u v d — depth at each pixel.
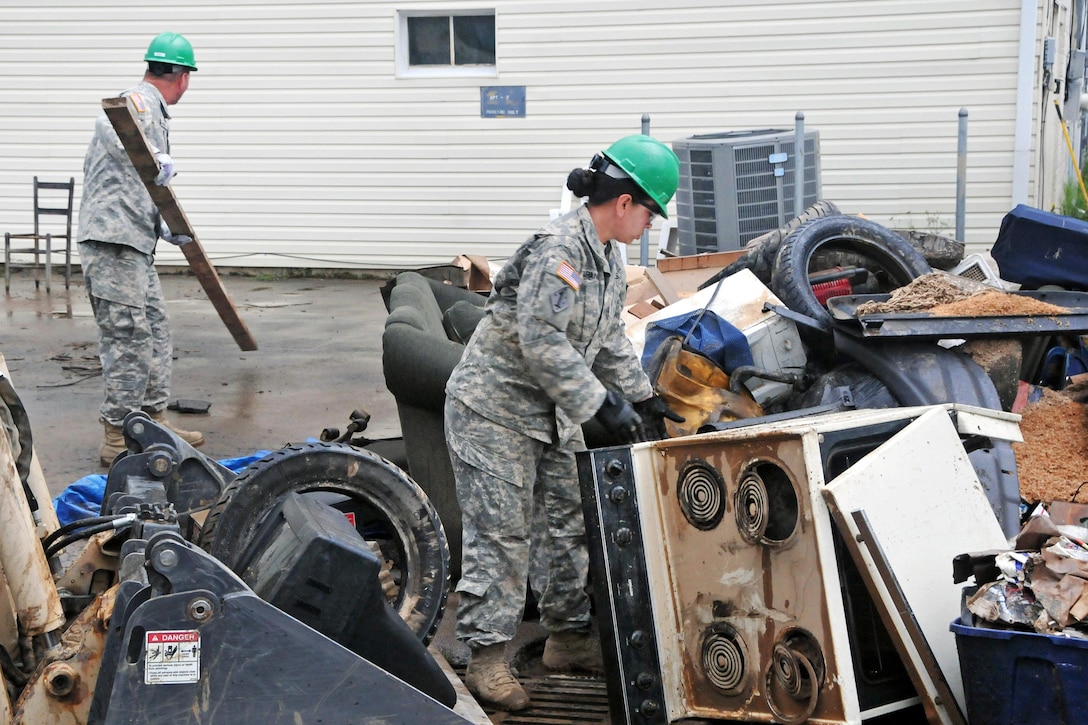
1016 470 3.72
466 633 3.51
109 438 6.06
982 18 11.21
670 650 3.21
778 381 4.50
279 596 2.56
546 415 3.48
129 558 2.52
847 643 2.82
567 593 3.76
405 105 12.54
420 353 4.34
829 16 11.52
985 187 11.50
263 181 12.93
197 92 12.83
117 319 5.98
